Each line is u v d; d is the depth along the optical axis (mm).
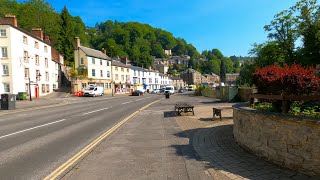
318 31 16578
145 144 8953
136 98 42938
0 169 6488
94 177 5852
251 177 5562
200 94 50188
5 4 81000
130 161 7016
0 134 11180
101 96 52656
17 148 8602
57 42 77000
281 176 5492
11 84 40531
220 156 7188
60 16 81500
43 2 83312
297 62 18141
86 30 141375
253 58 31484
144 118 16016
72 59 75750
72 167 6590
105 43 109062
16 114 19828
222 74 146500
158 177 5789
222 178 5613
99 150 8242
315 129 5238
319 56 16609
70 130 12070
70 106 26938
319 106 6859
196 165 6555
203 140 9211
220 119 13633
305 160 5465
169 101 32406
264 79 7367
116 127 12797
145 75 95125
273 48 23172
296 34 21125
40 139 10023
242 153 7355
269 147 6434
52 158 7430
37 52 48219
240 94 27109
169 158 7227
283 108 6520
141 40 146250
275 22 22562
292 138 5742
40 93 48812
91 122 14719
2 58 40406
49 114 19219
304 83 6391
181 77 144125
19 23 75188
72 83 55406
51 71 54812
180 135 10344
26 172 6258
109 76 69688
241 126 7910
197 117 15352
